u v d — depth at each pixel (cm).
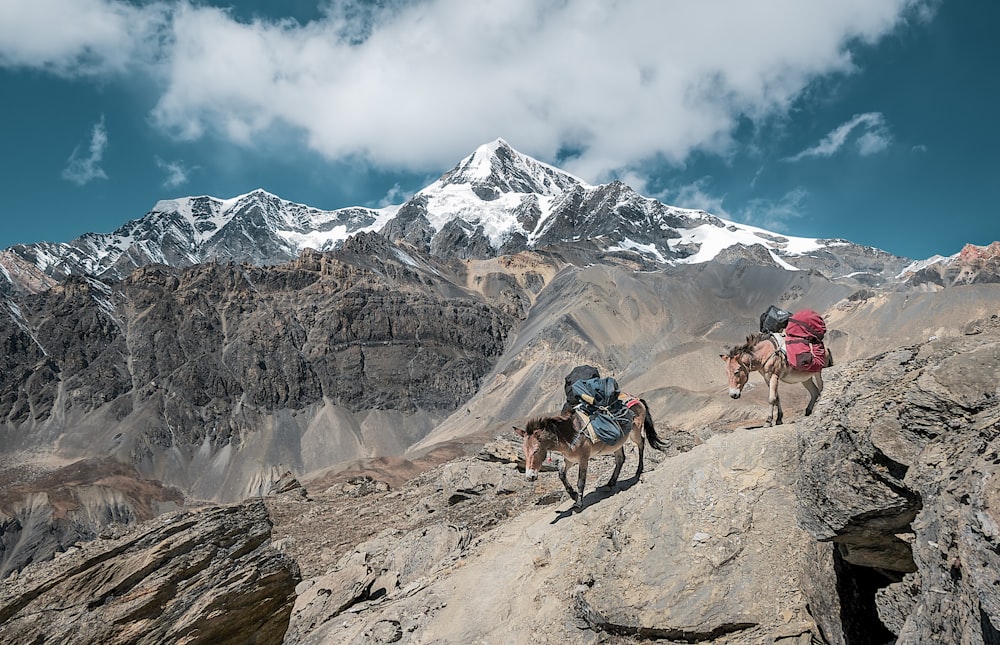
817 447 748
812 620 777
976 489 488
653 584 912
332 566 1930
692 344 14212
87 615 1271
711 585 869
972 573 467
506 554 1332
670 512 977
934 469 561
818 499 725
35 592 1300
